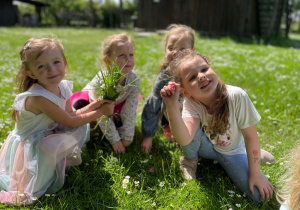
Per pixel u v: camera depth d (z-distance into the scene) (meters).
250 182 2.09
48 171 2.05
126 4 37.44
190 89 2.03
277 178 2.26
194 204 1.98
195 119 2.19
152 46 10.20
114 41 2.63
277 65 6.86
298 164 1.66
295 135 2.99
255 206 2.00
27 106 2.08
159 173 2.33
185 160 2.42
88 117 2.26
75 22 31.52
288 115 3.48
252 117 2.09
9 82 4.52
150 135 2.71
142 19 16.62
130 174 2.28
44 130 2.16
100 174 2.22
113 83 2.27
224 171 2.41
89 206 1.95
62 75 2.12
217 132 2.14
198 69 1.99
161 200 2.01
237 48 10.08
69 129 2.38
